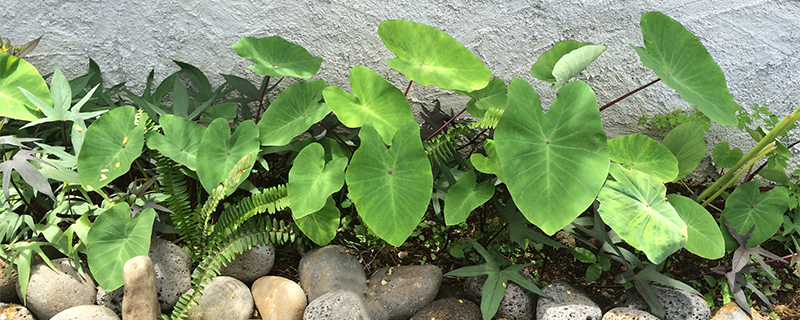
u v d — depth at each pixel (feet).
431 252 5.10
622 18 5.26
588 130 4.00
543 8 5.24
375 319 4.43
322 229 4.54
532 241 5.11
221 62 5.40
